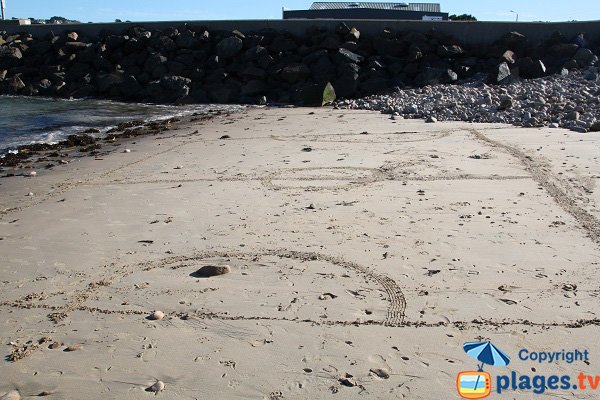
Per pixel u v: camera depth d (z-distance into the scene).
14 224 7.34
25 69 25.09
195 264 5.97
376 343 4.42
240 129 14.63
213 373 4.10
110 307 5.09
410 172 9.45
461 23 22.78
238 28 24.92
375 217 7.27
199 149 12.02
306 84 21.09
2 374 4.12
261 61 22.34
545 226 6.82
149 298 5.25
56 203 8.26
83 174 10.03
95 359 4.29
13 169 10.63
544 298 5.07
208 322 4.80
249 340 4.52
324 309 4.97
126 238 6.75
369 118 15.94
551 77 19.12
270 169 9.95
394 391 3.86
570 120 13.52
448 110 15.73
